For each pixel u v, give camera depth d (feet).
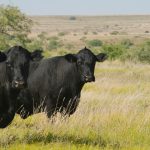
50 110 73.67
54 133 62.75
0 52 55.01
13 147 54.95
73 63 73.87
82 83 75.10
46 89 73.61
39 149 55.06
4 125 58.70
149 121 75.25
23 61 55.31
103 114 75.66
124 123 71.10
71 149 55.42
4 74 55.83
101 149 57.16
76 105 75.05
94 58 75.20
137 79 152.87
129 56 267.39
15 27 209.05
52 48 453.99
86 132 64.75
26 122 74.54
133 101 95.30
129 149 58.34
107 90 117.50
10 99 57.06
